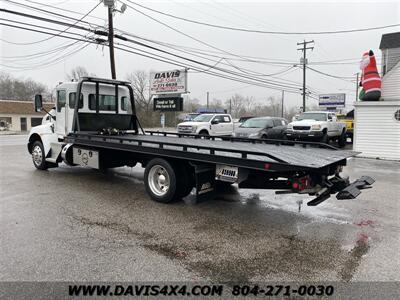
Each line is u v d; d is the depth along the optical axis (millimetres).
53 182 7711
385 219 5273
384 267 3547
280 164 4336
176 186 5754
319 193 4809
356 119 14766
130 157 7406
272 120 16875
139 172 9297
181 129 17797
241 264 3562
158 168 6059
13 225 4660
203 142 7629
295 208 5852
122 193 6711
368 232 4641
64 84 8352
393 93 15211
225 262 3604
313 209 5812
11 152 14648
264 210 5680
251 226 4820
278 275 3338
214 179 5594
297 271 3430
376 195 6980
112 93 8938
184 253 3812
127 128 9359
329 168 5070
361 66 15070
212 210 5613
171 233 4453
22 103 52156
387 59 19672
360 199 6609
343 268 3512
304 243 4191
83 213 5293
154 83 24984
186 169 5863
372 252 3938
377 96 14523
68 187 7203
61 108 8508
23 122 51125
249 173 4855
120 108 9172
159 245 4031
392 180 8789
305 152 5863
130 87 9312
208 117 18531
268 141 7395
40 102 8672
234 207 5832
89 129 8430
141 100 50812
